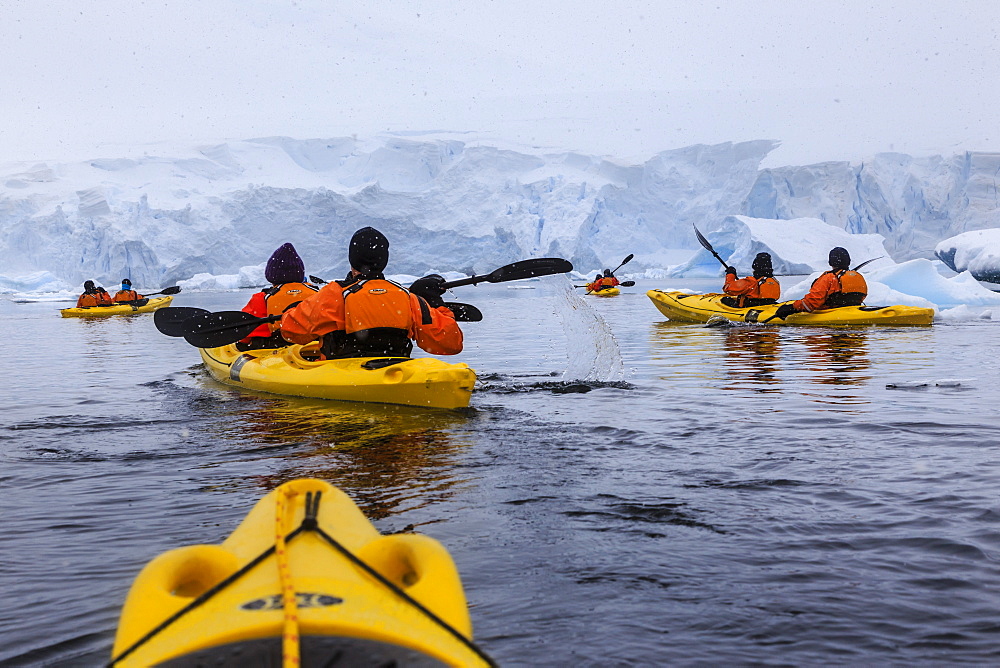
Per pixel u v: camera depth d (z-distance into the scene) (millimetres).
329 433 4602
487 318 15648
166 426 4938
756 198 51844
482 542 2613
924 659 1794
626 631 1944
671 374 6973
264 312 7398
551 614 2047
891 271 17750
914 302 14195
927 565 2357
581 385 6348
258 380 6402
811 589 2193
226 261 48625
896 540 2580
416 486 3365
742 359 8070
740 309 13164
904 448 3951
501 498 3150
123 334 13883
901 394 5648
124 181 58125
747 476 3445
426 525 2811
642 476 3473
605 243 53438
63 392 6594
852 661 1789
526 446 4141
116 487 3438
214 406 5676
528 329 12633
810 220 40875
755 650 1846
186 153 64750
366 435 4520
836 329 11594
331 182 65438
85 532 2797
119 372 8078
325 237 50875
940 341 9594
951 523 2738
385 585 1262
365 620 1089
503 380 6691
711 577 2289
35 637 1935
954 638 1894
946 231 50750
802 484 3297
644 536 2660
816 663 1781
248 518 1605
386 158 63781
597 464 3713
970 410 4957
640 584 2244
